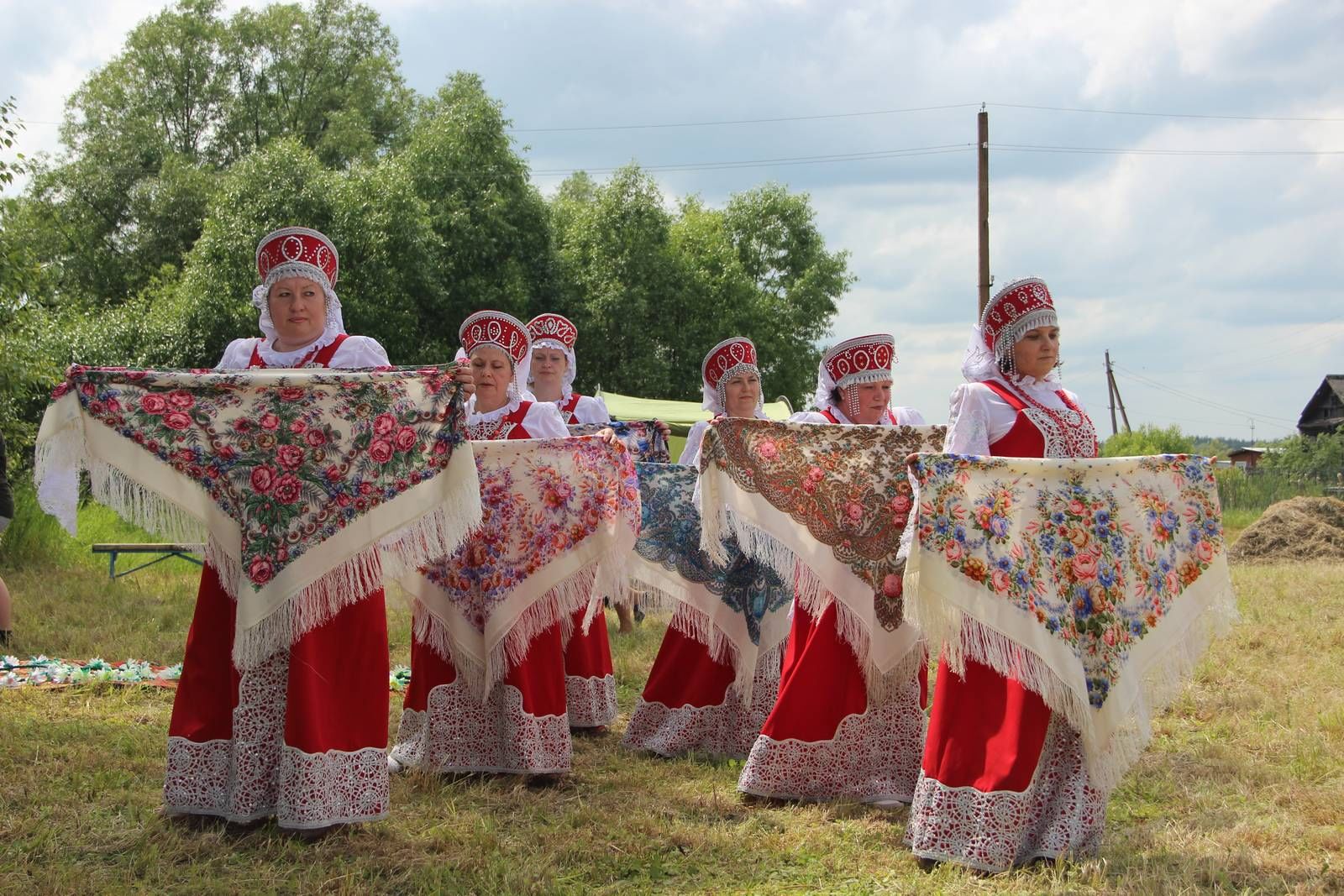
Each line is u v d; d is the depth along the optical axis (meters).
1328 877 3.90
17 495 14.12
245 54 37.41
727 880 4.02
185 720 4.32
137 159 34.59
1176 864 4.07
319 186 24.52
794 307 35.03
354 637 4.29
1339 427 38.53
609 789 5.16
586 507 5.29
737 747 5.91
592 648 6.46
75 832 4.25
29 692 6.61
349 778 4.23
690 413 18.62
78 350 22.86
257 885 3.79
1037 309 4.40
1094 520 4.18
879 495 5.10
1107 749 4.11
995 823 4.01
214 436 4.18
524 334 5.95
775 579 5.96
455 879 3.91
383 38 39.19
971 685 4.14
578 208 33.38
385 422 4.29
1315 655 8.00
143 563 14.47
